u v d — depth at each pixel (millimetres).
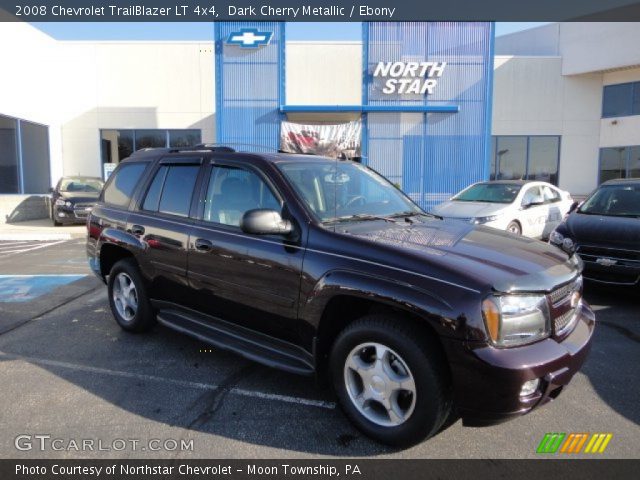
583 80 22641
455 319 2582
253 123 17078
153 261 4371
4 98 15719
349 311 3199
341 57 19438
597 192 7527
